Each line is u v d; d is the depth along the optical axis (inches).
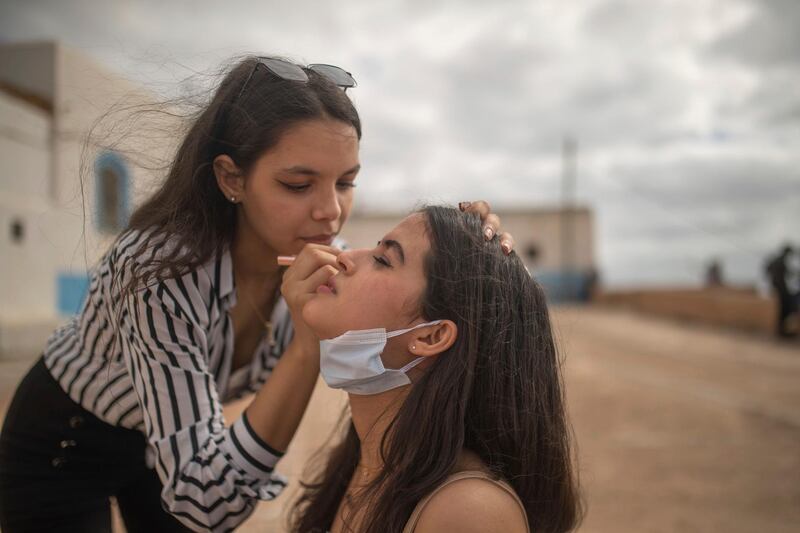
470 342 58.4
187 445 62.3
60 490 76.5
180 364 63.5
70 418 75.0
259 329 78.7
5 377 314.7
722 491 193.0
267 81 65.4
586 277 1332.4
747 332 733.3
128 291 61.5
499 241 64.6
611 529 162.4
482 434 59.5
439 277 59.1
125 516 89.1
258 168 64.8
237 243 72.1
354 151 67.0
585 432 266.1
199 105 69.3
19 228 462.0
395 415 61.4
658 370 449.1
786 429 273.7
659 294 994.1
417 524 53.0
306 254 64.0
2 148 445.7
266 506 121.9
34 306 479.5
